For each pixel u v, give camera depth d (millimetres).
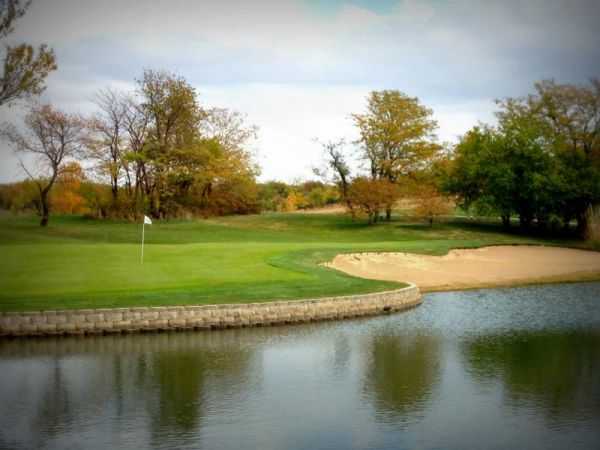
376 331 23812
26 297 24516
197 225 63156
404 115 64000
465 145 65875
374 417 15477
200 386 17484
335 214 73625
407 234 59031
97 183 65062
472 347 21547
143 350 20891
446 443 14070
